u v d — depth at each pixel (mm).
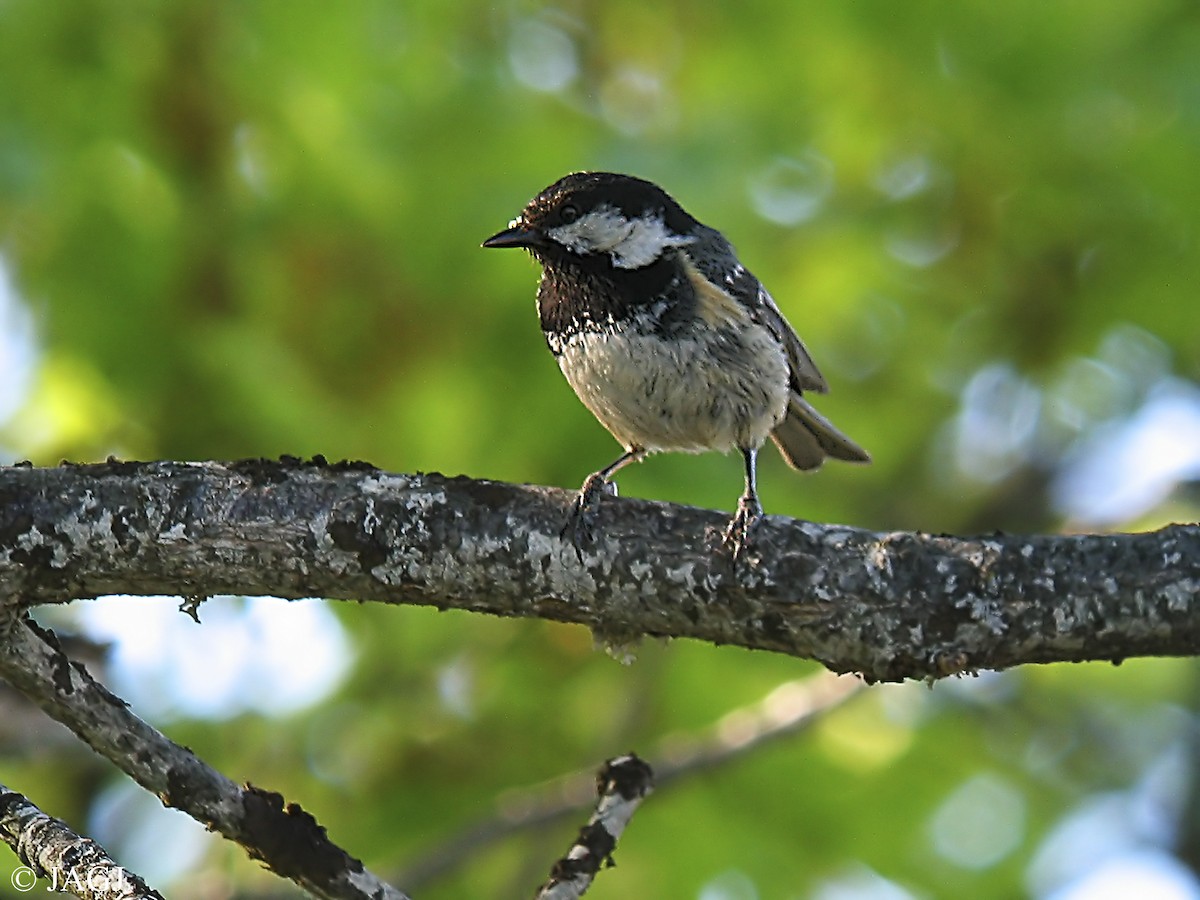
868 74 11836
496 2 11656
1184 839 12812
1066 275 12438
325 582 5992
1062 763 13461
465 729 11914
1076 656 5660
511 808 10680
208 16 10430
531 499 5984
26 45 10227
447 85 11078
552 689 11977
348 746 11742
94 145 10219
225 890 10711
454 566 5926
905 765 11906
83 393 10367
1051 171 11773
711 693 11891
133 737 5832
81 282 10219
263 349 10320
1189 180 11453
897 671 5738
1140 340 12773
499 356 11141
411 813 11734
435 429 10734
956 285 12609
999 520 13961
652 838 11664
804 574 5742
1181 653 5602
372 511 5934
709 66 12219
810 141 11906
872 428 13609
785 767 11758
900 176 12289
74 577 5910
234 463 6074
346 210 10562
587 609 5973
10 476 5953
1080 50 11398
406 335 10766
